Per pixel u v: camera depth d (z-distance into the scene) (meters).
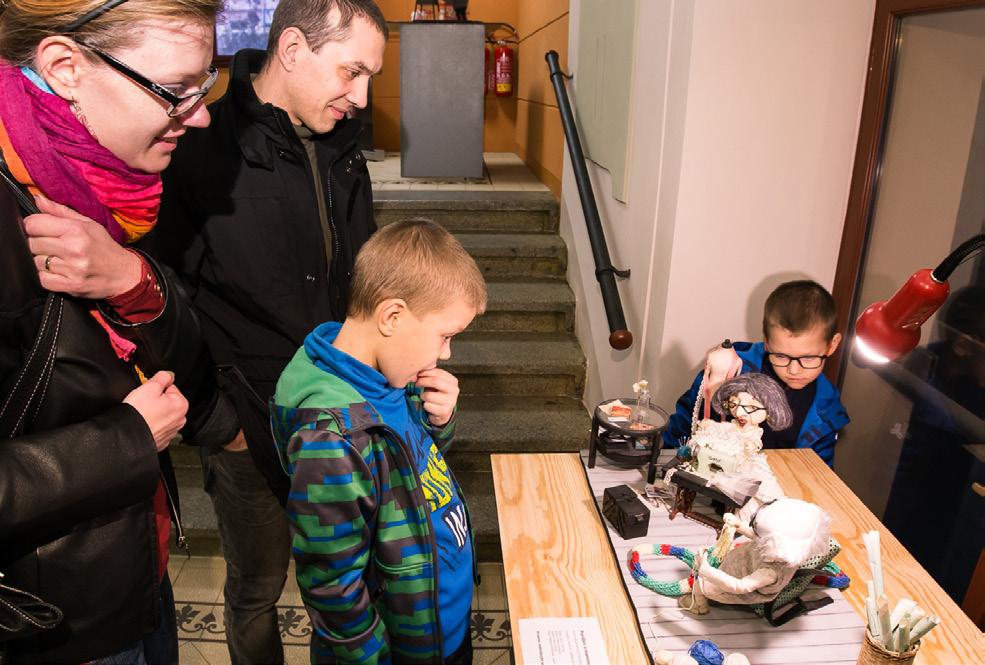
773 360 1.52
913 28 1.50
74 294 0.84
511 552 1.20
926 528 1.56
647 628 1.03
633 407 1.40
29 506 0.76
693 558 1.13
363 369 1.02
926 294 1.05
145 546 0.92
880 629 0.90
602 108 2.53
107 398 0.89
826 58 1.63
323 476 0.93
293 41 1.36
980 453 1.37
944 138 1.43
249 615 1.60
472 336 3.16
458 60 3.67
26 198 0.80
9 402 0.82
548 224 3.58
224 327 1.50
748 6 1.58
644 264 2.03
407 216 3.53
